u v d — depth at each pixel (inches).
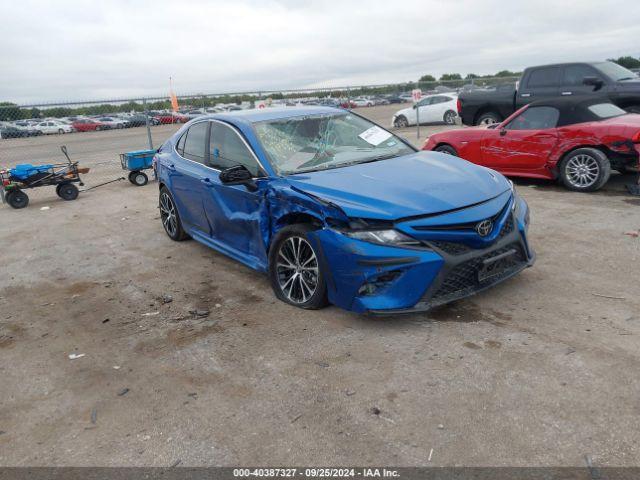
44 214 354.3
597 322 145.9
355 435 107.1
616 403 109.7
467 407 112.7
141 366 143.3
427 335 145.6
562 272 184.2
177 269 222.1
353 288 146.9
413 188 155.1
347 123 209.6
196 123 232.7
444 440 103.2
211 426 114.3
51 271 233.1
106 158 665.6
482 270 149.6
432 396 117.7
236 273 211.2
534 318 150.9
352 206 147.5
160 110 674.2
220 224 206.4
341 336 149.4
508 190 169.2
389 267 140.9
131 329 167.3
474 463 96.4
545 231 234.4
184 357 146.0
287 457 102.5
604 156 288.4
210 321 167.6
